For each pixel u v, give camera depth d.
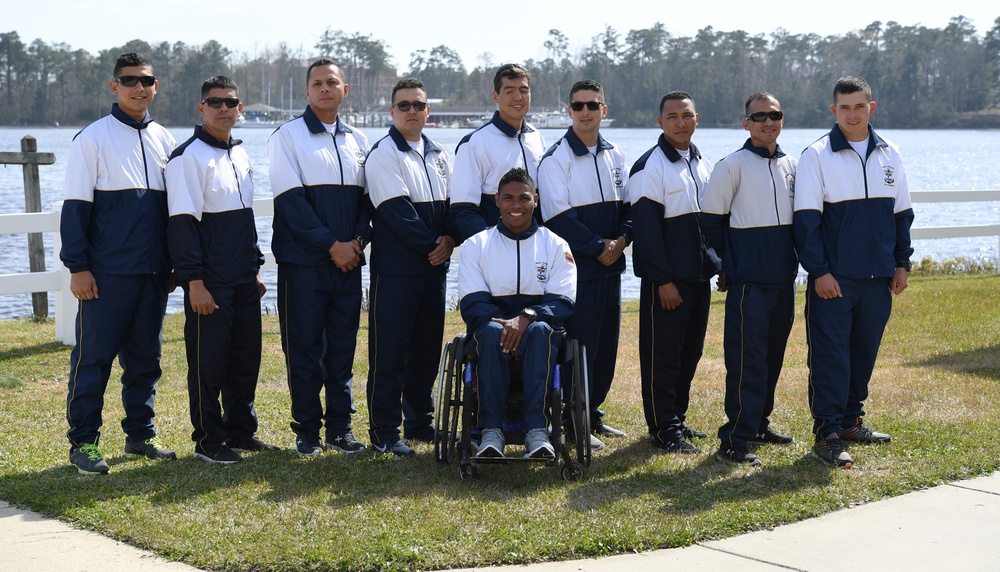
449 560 3.90
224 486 4.78
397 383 5.50
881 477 4.97
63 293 8.14
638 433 5.96
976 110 101.62
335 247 5.26
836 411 5.29
